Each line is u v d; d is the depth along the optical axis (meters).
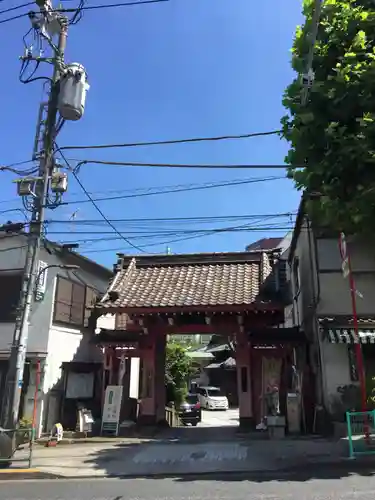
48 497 7.57
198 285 16.58
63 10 11.36
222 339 43.12
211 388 37.91
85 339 19.28
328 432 13.28
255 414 15.33
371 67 9.51
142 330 16.66
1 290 17.14
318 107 10.11
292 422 14.08
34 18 12.02
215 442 13.01
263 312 15.53
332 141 9.72
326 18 10.38
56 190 12.05
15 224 16.16
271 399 14.23
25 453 12.15
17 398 11.02
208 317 15.70
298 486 7.74
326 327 13.24
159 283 17.11
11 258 17.36
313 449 11.06
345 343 13.22
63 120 12.06
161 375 16.88
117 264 18.62
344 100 9.77
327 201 10.30
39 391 15.74
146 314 15.75
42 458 11.27
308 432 14.40
